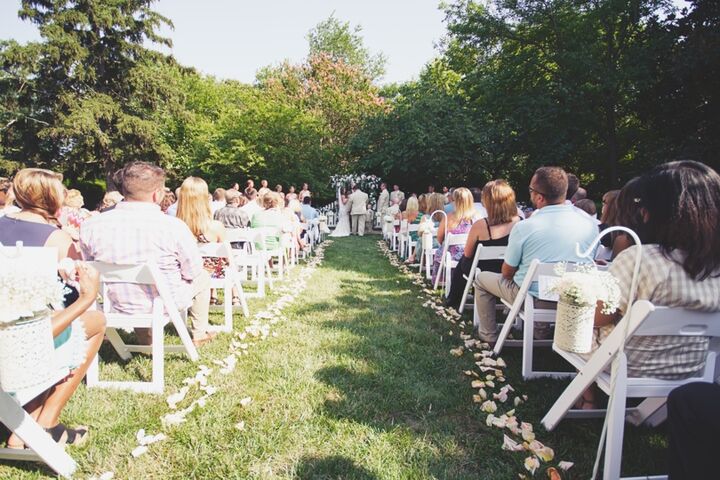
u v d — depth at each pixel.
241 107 23.75
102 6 22.09
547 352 3.68
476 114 17.78
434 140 16.30
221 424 2.46
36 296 1.64
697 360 1.97
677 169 1.82
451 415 2.64
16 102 21.78
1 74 21.59
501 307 4.50
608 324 2.18
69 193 5.65
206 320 3.78
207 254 4.02
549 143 16.20
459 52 20.56
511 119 16.64
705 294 1.78
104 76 23.08
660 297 1.84
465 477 2.06
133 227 2.97
